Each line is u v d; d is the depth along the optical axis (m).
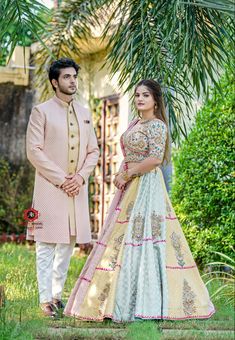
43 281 5.86
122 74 6.66
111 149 11.96
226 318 5.80
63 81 5.99
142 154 5.66
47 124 5.96
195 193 8.73
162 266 5.42
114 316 5.32
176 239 5.62
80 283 5.55
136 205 5.55
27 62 13.61
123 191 5.74
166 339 4.89
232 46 5.98
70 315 5.50
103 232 5.64
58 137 5.97
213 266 8.49
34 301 6.28
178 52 5.66
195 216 8.69
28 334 4.74
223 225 8.55
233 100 8.55
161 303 5.36
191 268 5.61
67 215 5.95
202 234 8.61
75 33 9.72
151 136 5.62
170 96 6.78
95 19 9.03
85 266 5.59
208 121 8.77
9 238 13.08
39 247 5.93
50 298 5.84
